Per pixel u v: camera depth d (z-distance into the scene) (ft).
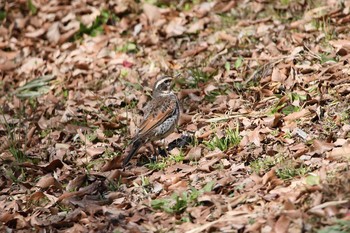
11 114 55.57
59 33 64.34
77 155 48.08
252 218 35.17
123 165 43.39
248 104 48.70
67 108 53.62
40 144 50.67
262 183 38.32
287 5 60.13
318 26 55.67
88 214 40.04
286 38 55.31
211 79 53.42
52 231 39.34
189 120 48.67
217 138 44.32
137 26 62.95
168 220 37.09
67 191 43.32
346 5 57.47
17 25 66.59
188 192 39.45
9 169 47.29
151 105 45.09
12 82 60.13
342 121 43.01
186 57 57.62
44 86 58.65
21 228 40.86
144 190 41.39
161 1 65.82
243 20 60.54
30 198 43.01
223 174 40.65
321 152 40.11
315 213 33.60
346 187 34.99
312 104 45.78
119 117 51.39
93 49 61.46
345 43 51.39
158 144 46.26
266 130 44.19
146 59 58.75
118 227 37.63
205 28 60.95
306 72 49.78
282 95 48.06
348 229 32.17
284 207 34.65
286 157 40.65
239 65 53.72
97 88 56.59
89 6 66.59
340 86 46.42
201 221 36.24
